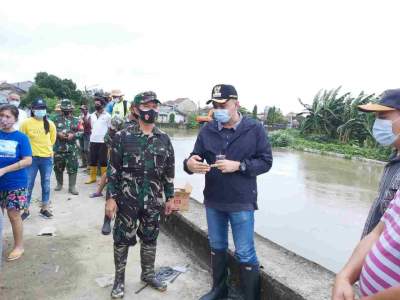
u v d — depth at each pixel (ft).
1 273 11.50
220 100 8.93
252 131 9.33
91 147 24.08
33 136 16.46
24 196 12.55
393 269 4.63
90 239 14.62
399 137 6.15
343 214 30.66
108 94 26.43
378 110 6.23
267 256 10.96
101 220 16.99
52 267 12.06
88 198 20.70
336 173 58.44
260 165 9.12
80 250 13.51
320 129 127.65
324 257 21.22
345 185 46.57
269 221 27.71
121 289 10.37
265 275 9.83
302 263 10.50
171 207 11.16
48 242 14.15
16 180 12.23
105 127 23.54
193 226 13.43
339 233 25.55
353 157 88.94
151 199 10.30
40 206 18.83
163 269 12.22
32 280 11.16
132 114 11.02
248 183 9.30
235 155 9.27
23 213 16.58
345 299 5.05
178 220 14.61
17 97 19.77
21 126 16.55
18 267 11.95
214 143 9.59
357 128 113.19
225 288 10.46
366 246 5.58
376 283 4.78
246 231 9.34
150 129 10.27
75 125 21.38
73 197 20.81
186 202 14.75
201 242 12.88
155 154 10.19
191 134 142.41
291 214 29.86
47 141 16.92
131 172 10.02
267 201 34.12
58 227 15.89
